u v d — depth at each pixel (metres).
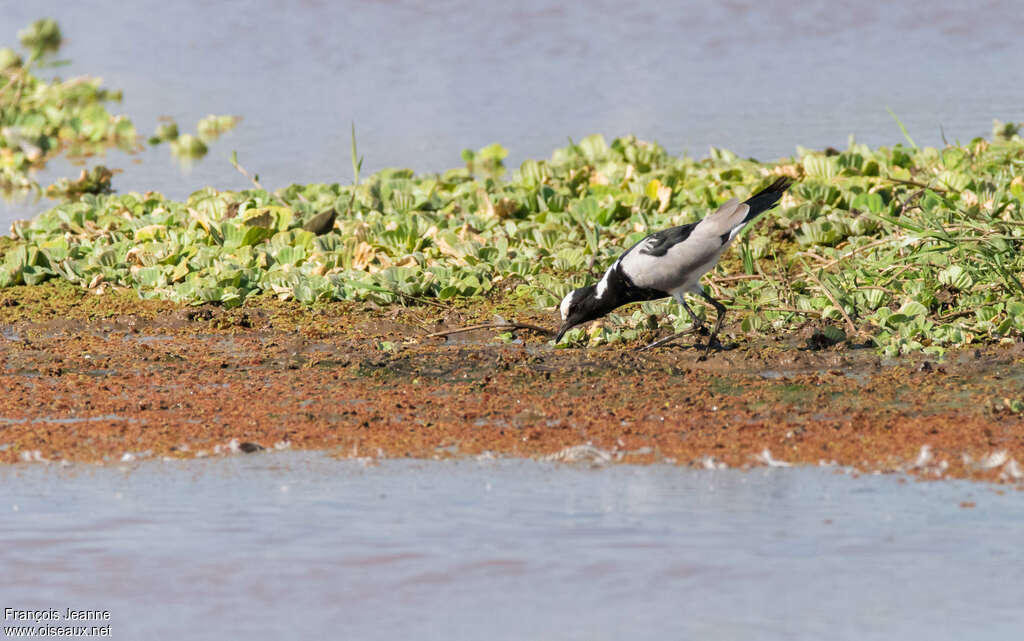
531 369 12.89
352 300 15.63
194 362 13.36
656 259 13.01
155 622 7.70
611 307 13.51
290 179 23.11
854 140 23.16
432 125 27.42
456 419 11.39
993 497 9.25
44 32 31.22
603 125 26.80
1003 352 12.78
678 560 8.34
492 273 16.34
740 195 19.09
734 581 8.03
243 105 30.52
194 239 17.69
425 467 10.17
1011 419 10.87
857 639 7.31
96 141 28.62
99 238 17.94
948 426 10.73
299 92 31.62
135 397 12.18
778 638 7.34
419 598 7.90
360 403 11.90
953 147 20.66
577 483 9.74
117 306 15.53
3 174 24.50
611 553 8.45
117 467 10.29
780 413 11.30
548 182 20.97
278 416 11.55
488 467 10.14
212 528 9.00
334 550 8.59
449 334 14.31
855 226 16.98
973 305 13.88
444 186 20.83
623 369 12.83
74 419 11.57
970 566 8.18
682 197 19.30
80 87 31.38
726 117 26.98
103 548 8.70
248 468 10.22
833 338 13.28
